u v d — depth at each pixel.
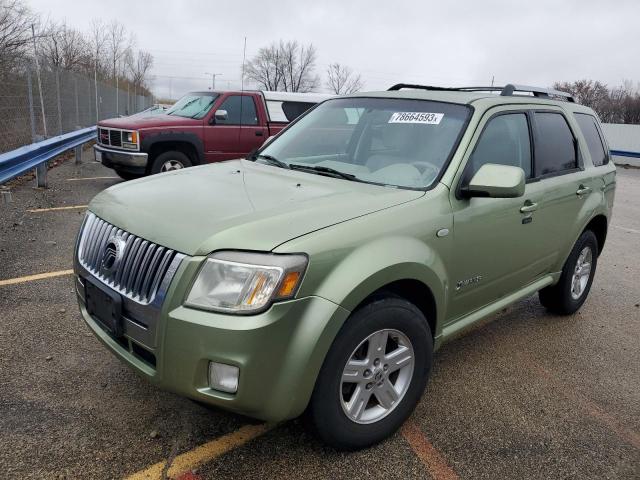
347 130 3.78
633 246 7.98
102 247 2.76
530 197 3.67
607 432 3.18
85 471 2.55
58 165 12.53
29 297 4.48
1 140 9.71
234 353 2.23
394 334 2.76
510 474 2.76
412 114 3.59
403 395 2.89
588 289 5.04
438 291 2.93
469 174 3.20
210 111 9.76
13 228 6.53
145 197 2.87
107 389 3.21
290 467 2.67
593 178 4.58
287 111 10.34
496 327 4.64
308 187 3.04
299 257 2.31
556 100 4.50
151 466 2.62
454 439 3.00
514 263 3.69
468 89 4.36
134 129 9.19
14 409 2.96
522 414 3.30
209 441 2.82
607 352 4.26
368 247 2.54
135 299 2.47
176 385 2.36
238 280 2.26
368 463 2.74
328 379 2.47
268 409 2.35
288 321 2.29
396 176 3.22
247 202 2.71
